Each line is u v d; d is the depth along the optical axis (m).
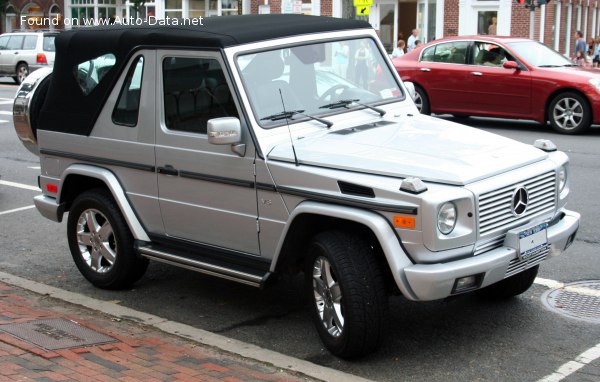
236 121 5.63
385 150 5.50
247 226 5.86
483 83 15.93
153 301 6.81
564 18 33.97
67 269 7.84
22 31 30.36
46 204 7.31
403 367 5.34
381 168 5.21
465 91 16.19
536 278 7.09
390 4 30.67
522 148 5.76
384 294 5.18
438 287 4.93
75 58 6.93
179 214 6.32
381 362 5.43
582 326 6.00
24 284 7.18
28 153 14.76
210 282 7.27
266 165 5.62
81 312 6.47
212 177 5.96
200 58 6.00
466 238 5.03
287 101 5.98
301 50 6.22
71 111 6.96
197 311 6.55
